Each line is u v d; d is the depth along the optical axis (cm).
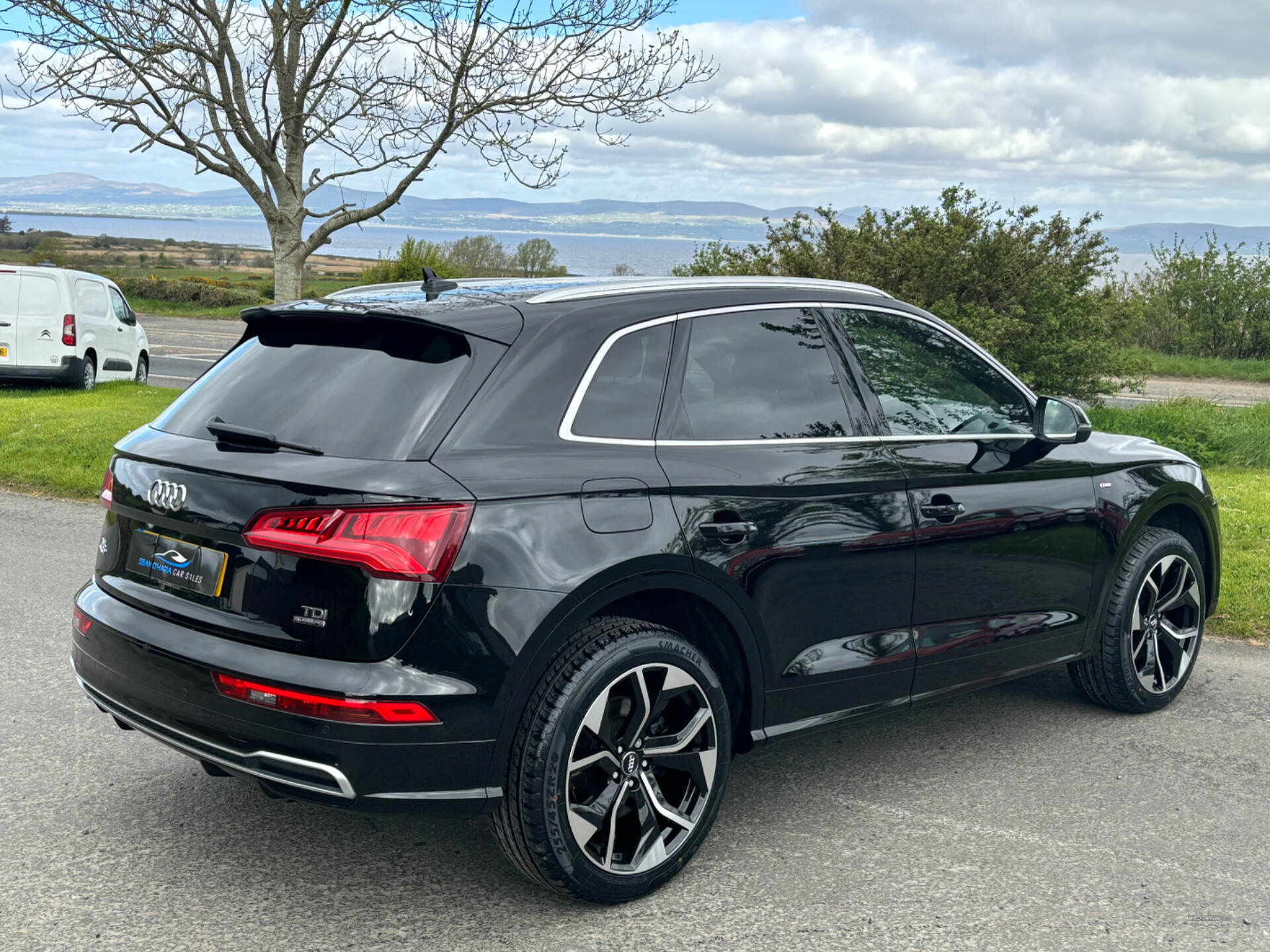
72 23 1080
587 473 308
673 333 345
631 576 308
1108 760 437
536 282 365
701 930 306
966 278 1609
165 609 311
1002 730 471
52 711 462
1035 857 353
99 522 851
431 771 285
